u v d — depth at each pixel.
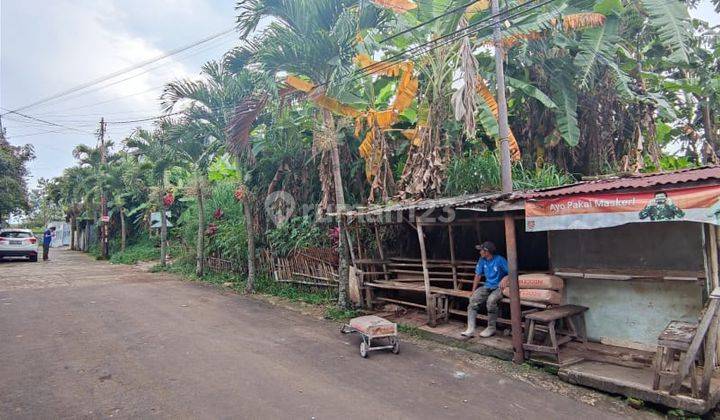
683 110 11.12
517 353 5.62
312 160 11.73
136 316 7.92
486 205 5.90
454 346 6.44
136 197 22.75
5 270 15.20
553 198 5.15
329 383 4.82
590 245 6.04
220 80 11.55
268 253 11.88
